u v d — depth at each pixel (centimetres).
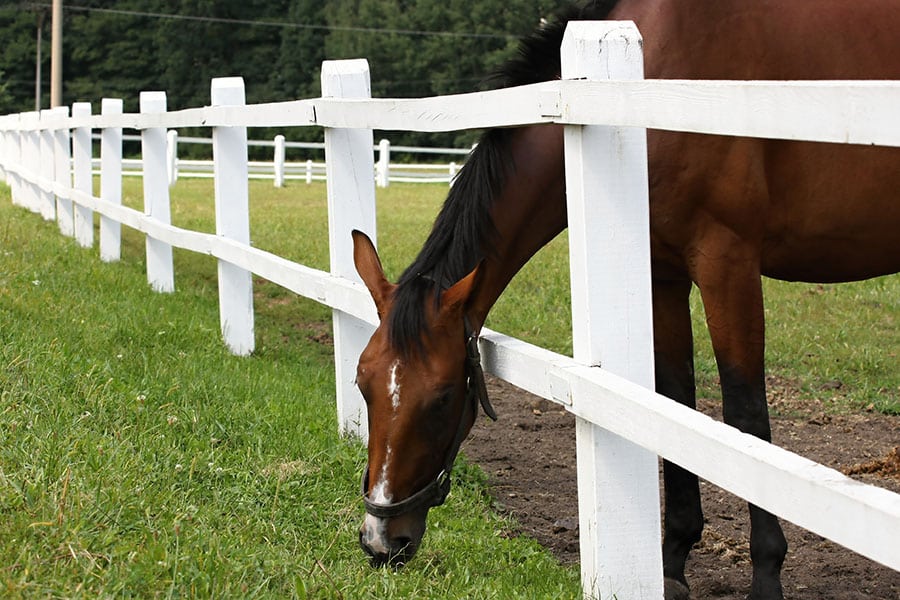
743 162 330
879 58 350
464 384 309
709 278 338
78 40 4978
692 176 332
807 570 386
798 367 694
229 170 631
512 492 462
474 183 327
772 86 210
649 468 290
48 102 5059
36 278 682
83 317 583
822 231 355
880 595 363
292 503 371
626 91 255
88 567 259
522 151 329
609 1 347
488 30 4219
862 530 191
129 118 802
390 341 300
